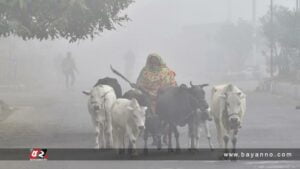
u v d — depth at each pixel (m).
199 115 41.50
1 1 45.97
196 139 41.38
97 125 43.09
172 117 40.81
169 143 41.25
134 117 38.16
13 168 35.56
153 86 44.91
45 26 49.44
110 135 43.16
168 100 40.91
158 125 41.69
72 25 51.72
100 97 42.72
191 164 35.44
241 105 37.31
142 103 41.44
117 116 39.81
